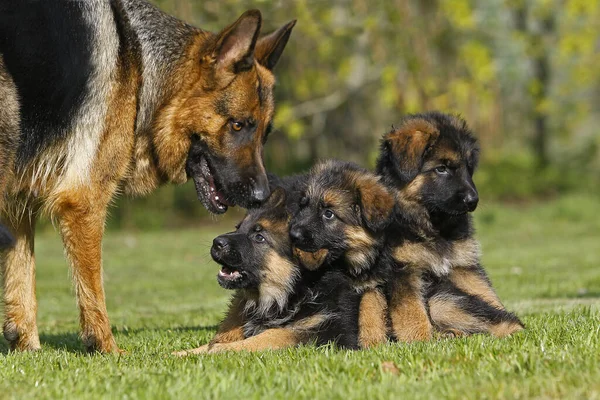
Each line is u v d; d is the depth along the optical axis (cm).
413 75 3428
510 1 3756
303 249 1110
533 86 3922
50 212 1034
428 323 1089
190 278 2456
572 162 4784
